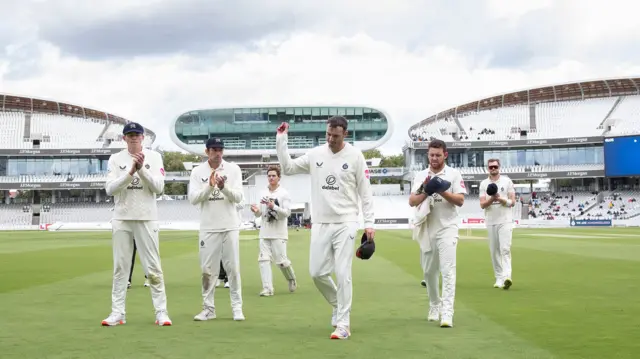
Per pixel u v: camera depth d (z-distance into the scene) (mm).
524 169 71688
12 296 10375
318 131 71625
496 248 11336
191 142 71312
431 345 6230
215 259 7918
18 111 81125
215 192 7898
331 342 6410
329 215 7004
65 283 12461
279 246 10594
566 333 6832
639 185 69438
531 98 79875
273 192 10625
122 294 7629
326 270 7105
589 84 76438
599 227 56250
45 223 69875
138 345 6258
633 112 74438
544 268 15078
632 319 7754
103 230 58844
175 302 9625
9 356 5762
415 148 74875
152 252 7562
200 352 5930
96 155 76500
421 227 7738
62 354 5844
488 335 6746
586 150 72000
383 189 77062
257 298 10117
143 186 7512
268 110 71250
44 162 76125
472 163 75812
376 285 11773
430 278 7781
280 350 6016
